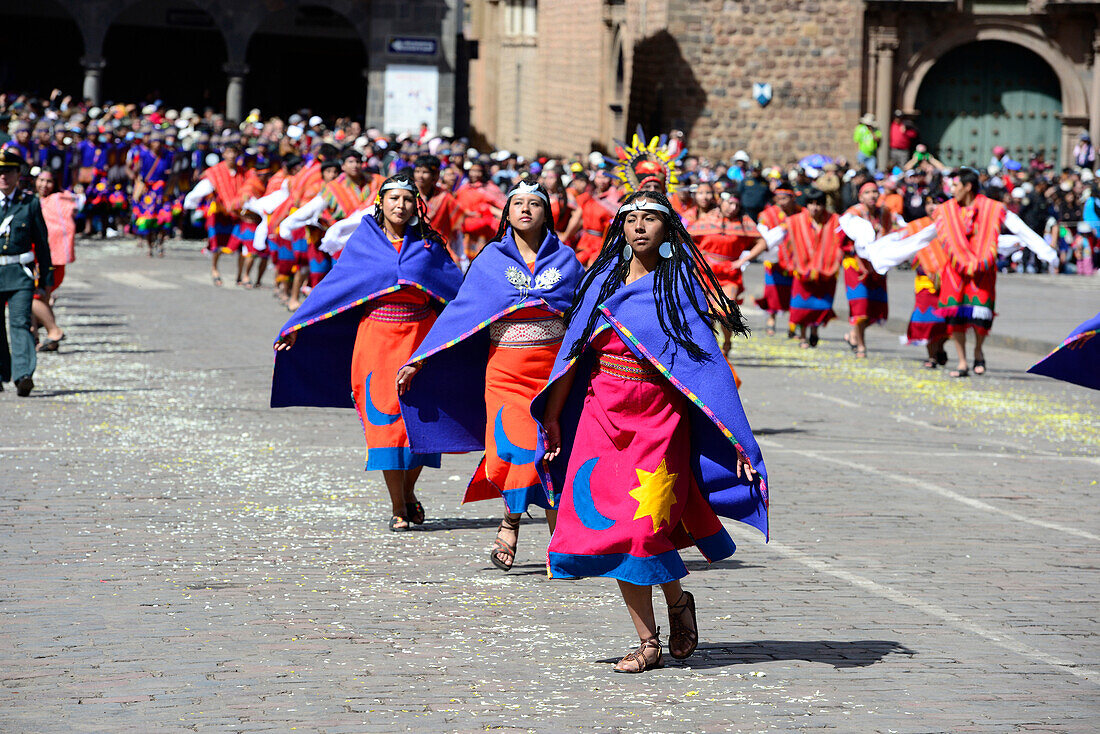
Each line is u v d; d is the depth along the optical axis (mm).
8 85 65750
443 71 56750
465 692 7910
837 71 55281
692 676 8328
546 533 12273
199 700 7652
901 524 12758
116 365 21609
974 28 55188
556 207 18359
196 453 15203
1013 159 56406
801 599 10188
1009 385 23203
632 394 8195
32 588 9828
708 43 55094
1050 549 11930
